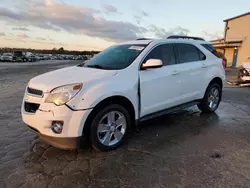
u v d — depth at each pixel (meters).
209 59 5.37
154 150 3.51
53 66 29.56
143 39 4.68
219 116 5.41
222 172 2.86
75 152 3.41
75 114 3.00
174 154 3.37
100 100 3.19
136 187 2.54
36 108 3.14
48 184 2.60
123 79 3.55
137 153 3.40
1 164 3.04
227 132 4.32
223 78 5.76
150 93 3.96
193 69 4.83
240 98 7.82
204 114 5.58
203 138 4.01
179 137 4.05
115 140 3.57
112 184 2.60
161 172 2.86
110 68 3.78
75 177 2.74
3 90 9.17
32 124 3.14
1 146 3.62
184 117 5.30
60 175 2.78
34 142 3.78
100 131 3.35
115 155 3.33
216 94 5.71
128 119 3.69
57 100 2.97
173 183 2.62
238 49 26.02
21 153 3.37
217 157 3.27
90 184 2.60
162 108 4.27
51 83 3.15
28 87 3.41
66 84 3.06
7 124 4.68
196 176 2.76
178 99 4.57
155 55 4.18
